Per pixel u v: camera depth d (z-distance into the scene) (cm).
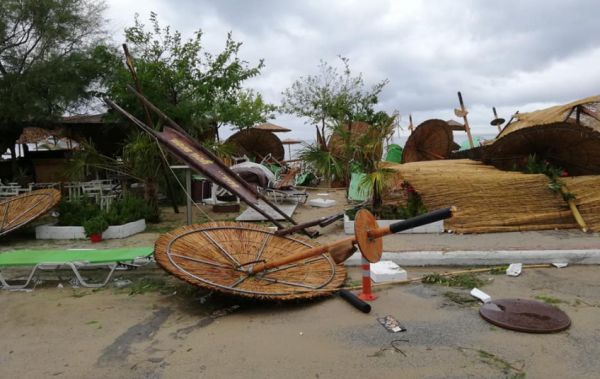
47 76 1298
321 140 1424
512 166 1013
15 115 1293
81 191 1337
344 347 412
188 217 937
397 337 430
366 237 472
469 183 871
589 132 871
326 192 1639
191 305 532
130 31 1309
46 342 435
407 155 1733
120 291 584
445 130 1705
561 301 509
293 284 551
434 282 589
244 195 699
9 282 627
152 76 1242
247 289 520
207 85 1340
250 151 1861
